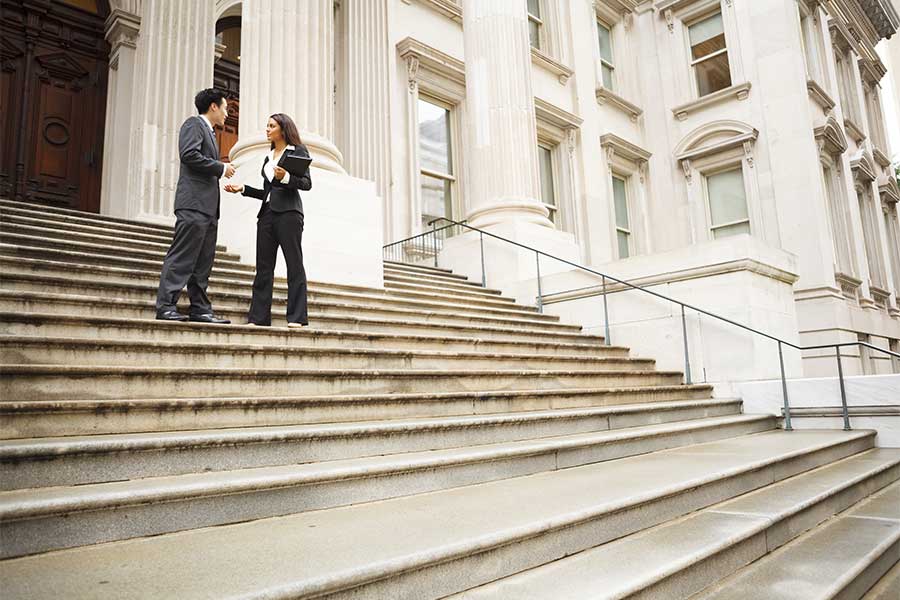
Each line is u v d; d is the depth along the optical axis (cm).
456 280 1019
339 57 1242
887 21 2173
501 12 1164
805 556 318
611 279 902
